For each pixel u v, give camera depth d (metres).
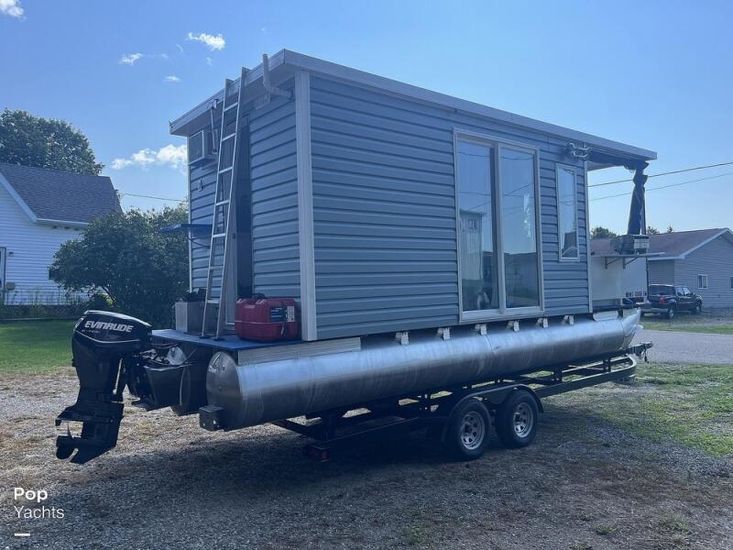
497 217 6.64
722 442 6.35
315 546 3.91
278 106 5.29
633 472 5.43
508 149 6.80
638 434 6.73
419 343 5.68
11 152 42.97
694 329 21.52
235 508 4.55
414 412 6.14
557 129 7.26
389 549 3.87
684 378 10.27
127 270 15.84
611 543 3.98
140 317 16.36
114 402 4.95
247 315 4.94
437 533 4.12
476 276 6.39
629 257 8.20
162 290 16.45
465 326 6.21
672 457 5.87
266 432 6.80
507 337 6.50
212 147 6.41
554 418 7.57
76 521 4.29
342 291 5.11
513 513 4.48
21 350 12.79
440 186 5.98
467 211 6.33
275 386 4.56
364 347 5.30
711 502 4.71
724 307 34.78
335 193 5.11
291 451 6.08
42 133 45.72
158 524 4.24
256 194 5.57
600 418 7.53
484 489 5.00
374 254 5.36
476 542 3.98
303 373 4.74
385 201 5.47
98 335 4.87
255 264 5.57
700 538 4.07
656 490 4.97
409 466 5.68
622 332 8.02
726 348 15.03
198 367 5.07
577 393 9.15
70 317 19.81
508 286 6.73
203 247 6.78
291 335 4.89
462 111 6.15
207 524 4.25
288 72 5.00
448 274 5.99
